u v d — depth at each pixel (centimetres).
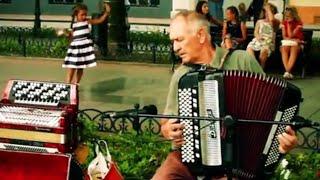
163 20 1508
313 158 396
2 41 1152
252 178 279
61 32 1097
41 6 1622
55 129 357
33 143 361
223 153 275
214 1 1116
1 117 363
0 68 971
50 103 372
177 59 975
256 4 1105
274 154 280
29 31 1316
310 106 702
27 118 362
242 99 275
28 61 1040
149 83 841
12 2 1667
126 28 1052
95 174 341
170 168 294
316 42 1004
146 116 272
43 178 346
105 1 1048
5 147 364
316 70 912
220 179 282
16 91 378
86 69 941
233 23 909
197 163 280
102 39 1031
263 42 880
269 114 276
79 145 381
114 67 963
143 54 1033
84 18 814
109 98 743
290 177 369
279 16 1130
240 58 302
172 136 280
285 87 275
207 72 277
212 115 276
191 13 306
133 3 1546
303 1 1295
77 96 375
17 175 349
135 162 404
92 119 520
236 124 268
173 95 311
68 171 342
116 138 427
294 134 278
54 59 1052
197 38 303
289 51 875
